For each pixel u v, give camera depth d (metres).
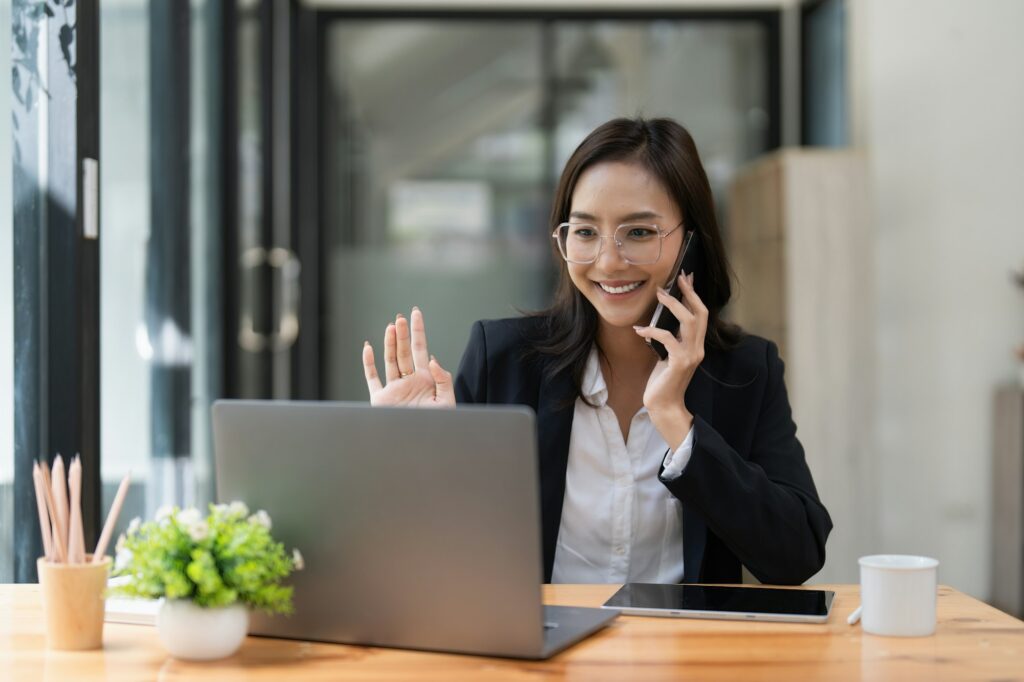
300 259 6.45
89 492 2.46
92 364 2.48
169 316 3.62
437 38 6.63
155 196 3.46
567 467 2.05
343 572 1.45
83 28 2.42
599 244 1.94
